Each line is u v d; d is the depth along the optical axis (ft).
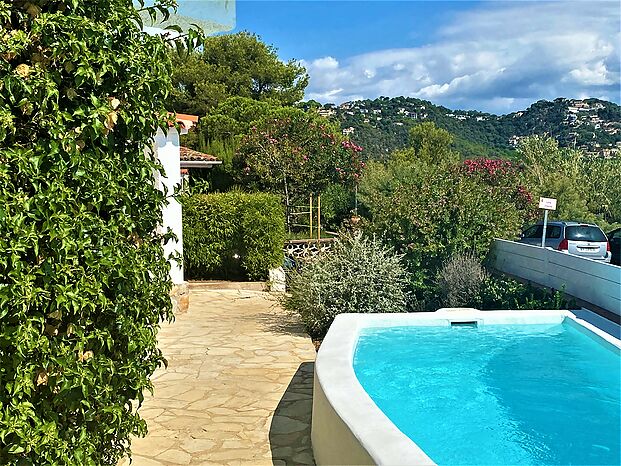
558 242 54.44
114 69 9.43
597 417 20.03
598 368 24.29
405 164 84.17
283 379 22.06
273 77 113.80
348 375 15.57
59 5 9.48
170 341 27.68
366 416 12.55
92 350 10.26
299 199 76.23
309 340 28.02
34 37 8.86
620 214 86.12
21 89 8.40
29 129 8.84
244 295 40.86
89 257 9.12
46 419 9.11
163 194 12.17
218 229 45.78
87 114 9.29
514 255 46.32
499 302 36.68
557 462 16.89
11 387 8.19
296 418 18.25
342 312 28.73
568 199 75.61
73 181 9.21
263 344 27.14
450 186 45.93
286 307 31.50
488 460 17.19
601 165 91.81
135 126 10.61
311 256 33.71
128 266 10.05
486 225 45.78
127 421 11.82
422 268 43.21
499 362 25.21
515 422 19.76
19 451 8.21
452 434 18.86
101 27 9.27
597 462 17.01
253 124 85.87
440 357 25.77
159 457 15.47
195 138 89.92
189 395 20.29
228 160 80.02
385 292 29.40
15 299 7.87
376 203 47.75
